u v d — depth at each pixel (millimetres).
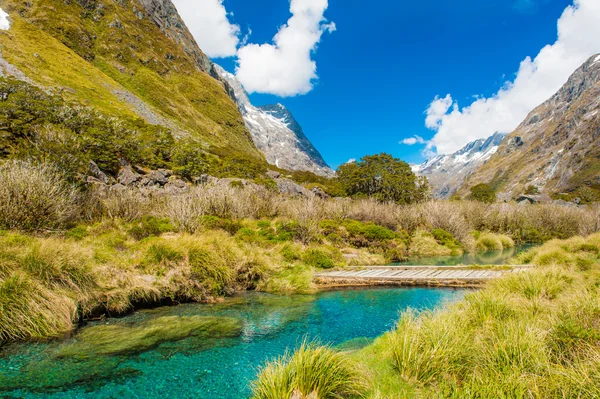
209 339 7148
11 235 9016
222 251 11820
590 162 169500
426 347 5059
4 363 5668
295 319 8641
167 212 17500
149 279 9609
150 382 5273
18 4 104438
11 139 33781
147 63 130000
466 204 36688
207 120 130000
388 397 4305
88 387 5070
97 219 17250
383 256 19234
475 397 4008
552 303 6789
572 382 3758
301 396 4227
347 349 6531
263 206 23938
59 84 77750
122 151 44625
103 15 130000
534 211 35375
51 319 6875
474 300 6961
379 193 55938
